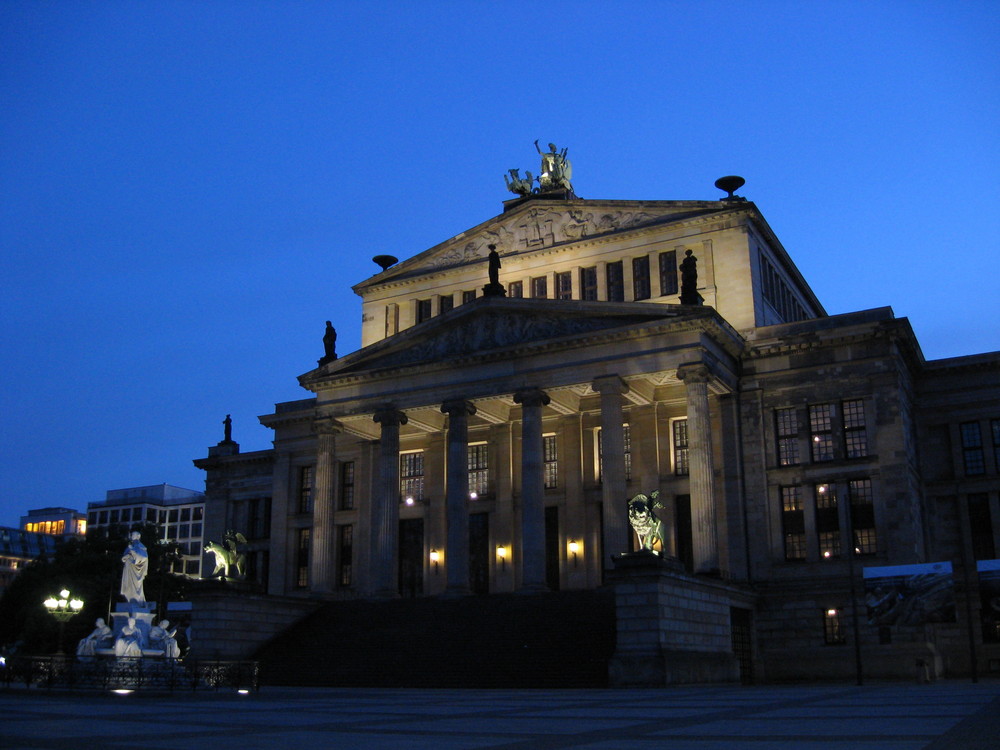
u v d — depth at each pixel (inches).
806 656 2573.8
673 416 2910.9
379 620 2655.0
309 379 3105.3
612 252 3090.6
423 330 2947.8
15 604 4195.4
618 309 2667.3
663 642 1995.6
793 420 2763.3
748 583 2664.9
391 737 821.9
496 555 3075.8
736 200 2942.9
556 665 2114.9
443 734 850.1
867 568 2295.8
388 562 2861.7
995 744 714.8
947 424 2933.1
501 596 2620.6
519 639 2294.5
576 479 3002.0
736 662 2347.4
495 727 928.3
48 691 1579.7
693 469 2498.8
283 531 3476.9
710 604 2297.0
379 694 1748.3
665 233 3019.2
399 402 2960.1
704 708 1229.1
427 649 2359.7
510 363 2805.1
